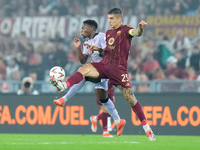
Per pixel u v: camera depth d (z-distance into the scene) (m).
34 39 52.56
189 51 49.31
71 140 21.66
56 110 29.73
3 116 30.30
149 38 50.34
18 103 30.12
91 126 28.00
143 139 23.28
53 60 50.78
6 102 30.27
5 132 30.19
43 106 29.88
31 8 54.72
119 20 19.31
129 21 52.41
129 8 53.41
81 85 20.05
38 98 29.94
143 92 31.31
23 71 50.75
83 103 29.48
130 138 24.44
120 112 29.06
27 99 30.08
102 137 25.45
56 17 52.69
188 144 18.31
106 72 19.23
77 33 51.84
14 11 54.91
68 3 54.59
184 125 28.75
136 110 19.62
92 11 53.72
